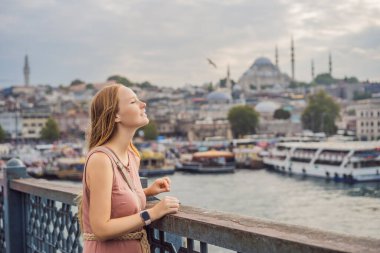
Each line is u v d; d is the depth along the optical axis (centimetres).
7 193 762
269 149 12331
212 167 10450
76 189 568
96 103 401
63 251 601
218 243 325
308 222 3688
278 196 6184
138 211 387
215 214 362
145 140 18438
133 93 405
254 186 7619
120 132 401
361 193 5419
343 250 250
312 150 8581
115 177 378
